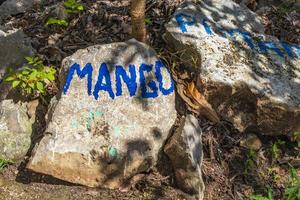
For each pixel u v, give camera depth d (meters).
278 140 2.12
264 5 2.60
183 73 2.19
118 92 1.99
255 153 2.08
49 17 2.45
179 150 1.90
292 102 2.06
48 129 1.93
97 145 1.91
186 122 1.95
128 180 1.95
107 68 2.00
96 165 1.91
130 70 2.01
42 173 1.94
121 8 2.43
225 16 2.32
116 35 2.32
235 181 2.00
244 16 2.35
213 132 2.10
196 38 2.18
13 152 2.03
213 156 2.05
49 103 2.08
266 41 2.26
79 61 2.02
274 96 2.06
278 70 2.16
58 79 2.18
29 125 2.09
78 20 2.39
